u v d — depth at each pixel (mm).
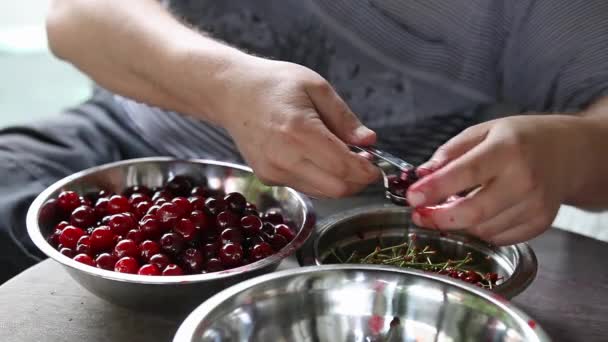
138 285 964
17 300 1039
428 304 943
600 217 1590
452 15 1341
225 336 901
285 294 940
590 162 1084
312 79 1067
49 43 1367
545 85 1310
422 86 1387
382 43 1377
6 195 1336
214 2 1439
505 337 897
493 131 1047
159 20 1268
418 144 1413
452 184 989
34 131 1452
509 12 1319
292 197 1163
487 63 1362
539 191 1034
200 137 1434
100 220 1131
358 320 952
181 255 1053
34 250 1319
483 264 1126
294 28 1406
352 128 1063
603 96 1233
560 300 1066
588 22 1246
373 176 1023
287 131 1024
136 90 1280
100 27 1285
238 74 1101
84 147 1459
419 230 1158
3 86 2965
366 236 1149
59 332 994
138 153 1479
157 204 1125
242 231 1099
